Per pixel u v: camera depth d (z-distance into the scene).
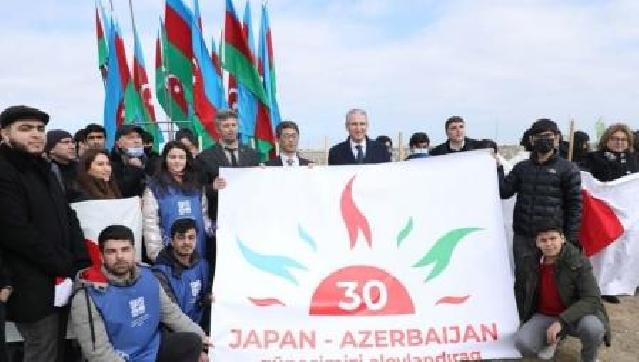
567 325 5.14
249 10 11.80
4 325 4.12
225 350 4.91
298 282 5.11
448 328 5.01
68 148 5.75
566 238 5.70
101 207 5.00
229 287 5.07
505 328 5.03
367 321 5.02
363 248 5.21
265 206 5.32
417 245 5.21
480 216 5.27
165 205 5.23
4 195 4.11
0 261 4.09
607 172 7.45
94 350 4.32
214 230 5.66
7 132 4.24
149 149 7.89
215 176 6.03
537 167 5.83
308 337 4.96
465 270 5.16
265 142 10.45
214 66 11.75
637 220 7.28
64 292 4.35
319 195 5.34
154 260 5.18
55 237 4.36
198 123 10.78
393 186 5.34
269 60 12.56
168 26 10.93
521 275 5.46
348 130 6.68
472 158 5.36
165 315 4.75
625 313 6.97
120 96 11.19
